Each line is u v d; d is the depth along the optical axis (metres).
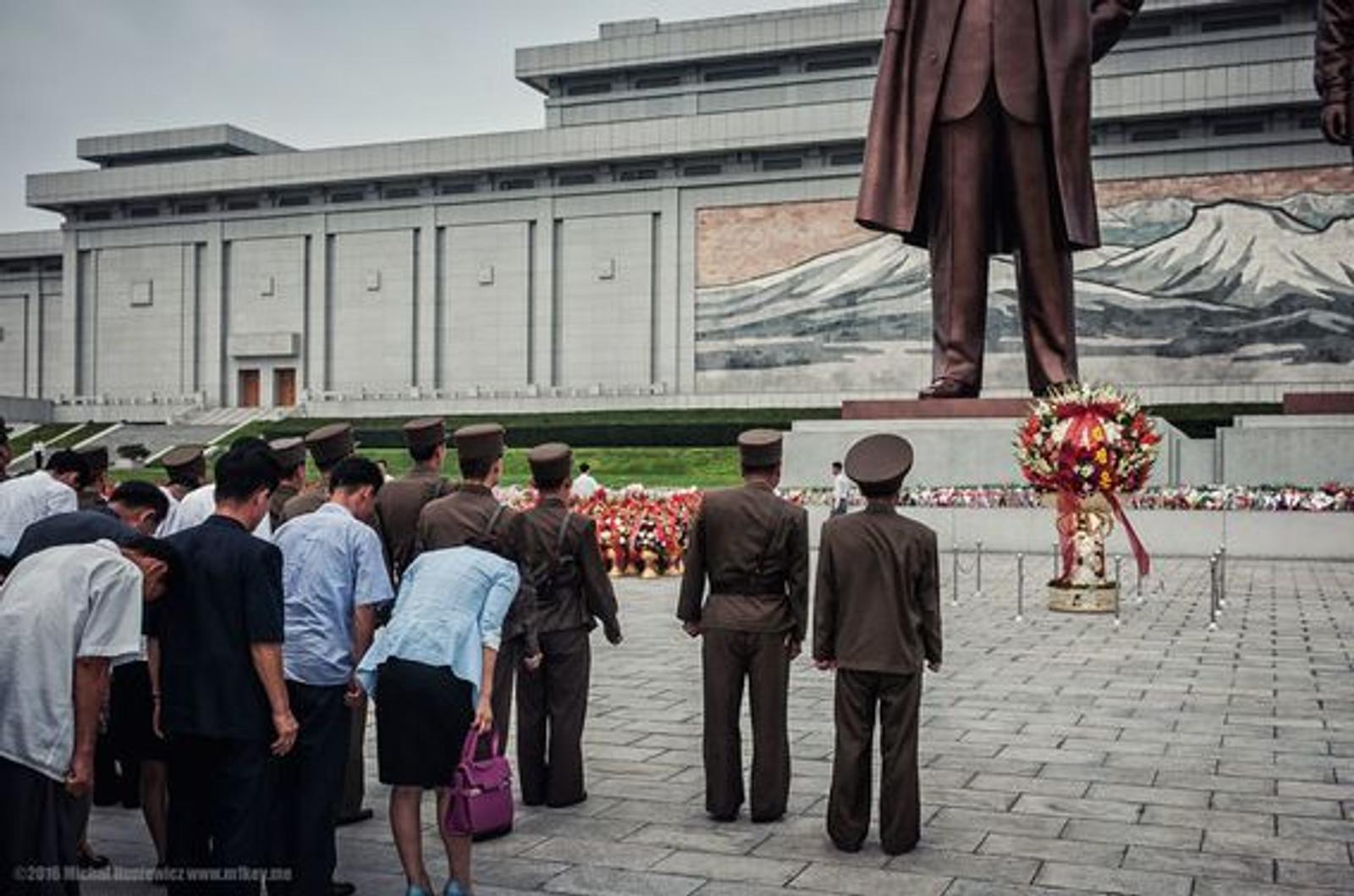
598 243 57.03
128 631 4.43
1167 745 7.93
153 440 58.72
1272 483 26.83
